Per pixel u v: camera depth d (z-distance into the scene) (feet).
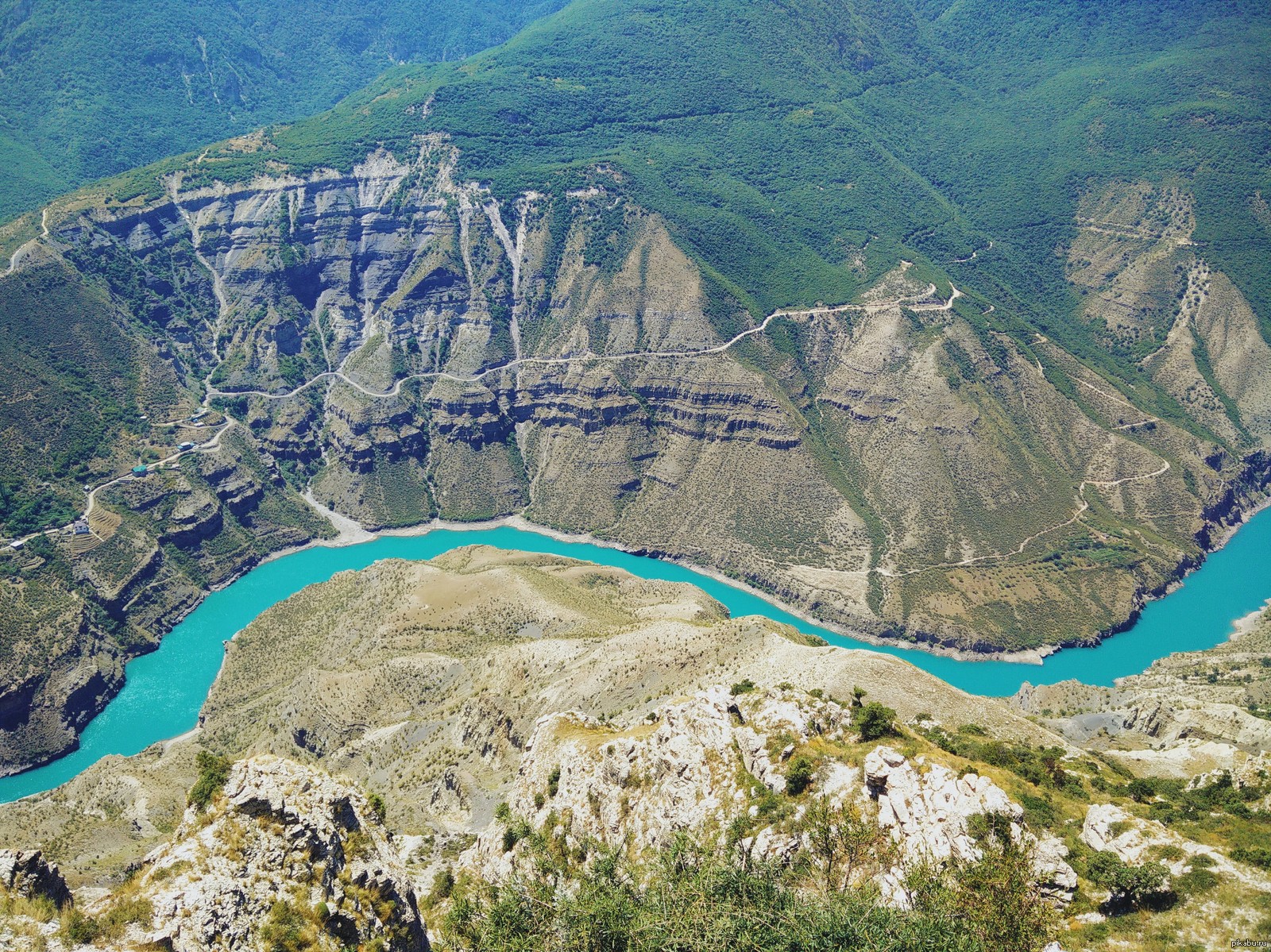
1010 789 396.98
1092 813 378.94
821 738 402.52
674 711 430.61
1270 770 452.35
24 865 286.05
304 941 294.25
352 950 304.71
